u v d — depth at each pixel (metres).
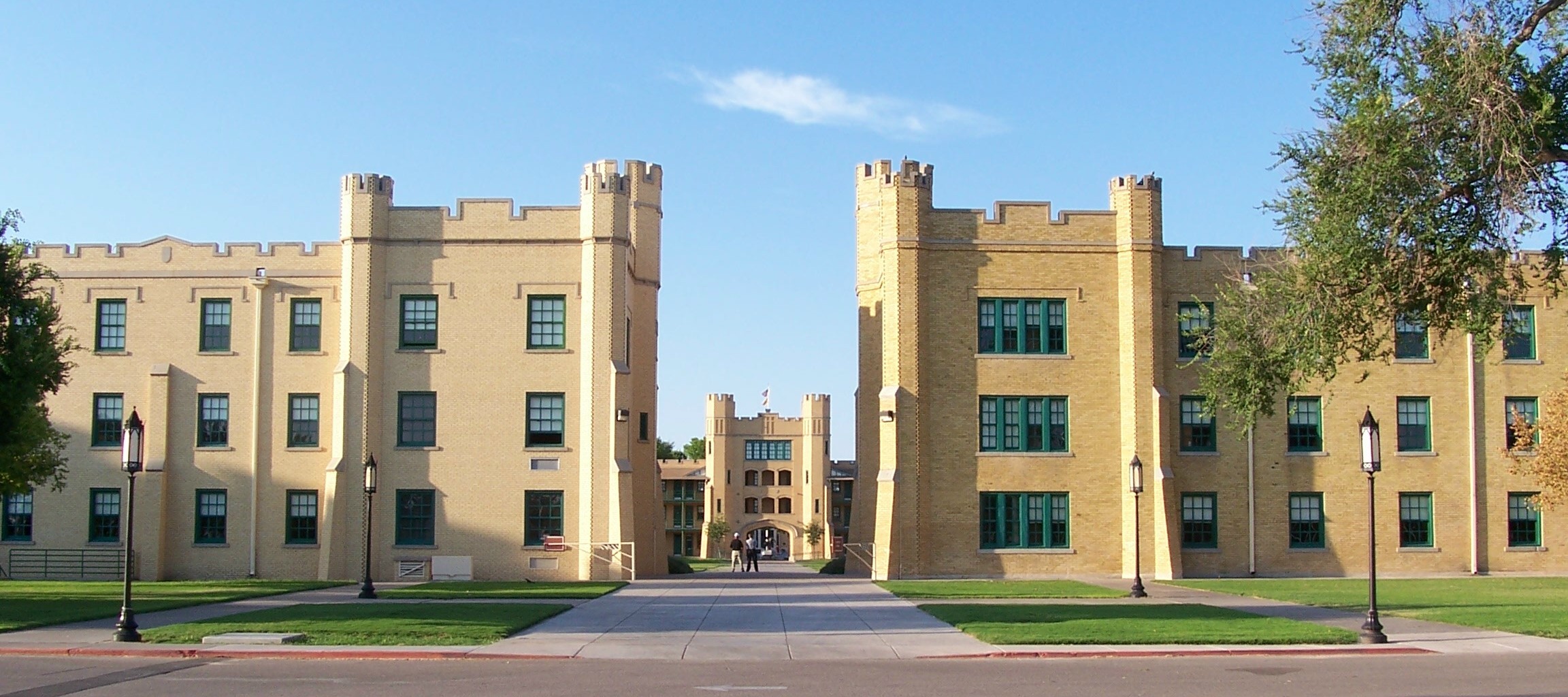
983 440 47.38
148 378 47.69
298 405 47.75
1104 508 47.34
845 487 142.75
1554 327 48.81
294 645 23.22
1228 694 17.61
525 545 46.06
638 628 26.88
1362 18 26.30
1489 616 28.20
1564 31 24.50
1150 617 28.44
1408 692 17.80
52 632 25.39
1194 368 48.03
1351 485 48.09
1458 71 24.95
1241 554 47.62
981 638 24.36
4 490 35.53
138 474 46.97
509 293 46.84
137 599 33.62
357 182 46.88
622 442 45.94
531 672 20.14
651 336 51.19
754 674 19.97
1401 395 48.53
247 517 47.31
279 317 47.91
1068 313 47.91
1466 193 26.36
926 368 47.19
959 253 47.81
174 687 18.31
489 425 46.47
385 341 46.72
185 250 48.25
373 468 35.91
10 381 30.08
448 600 34.81
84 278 48.12
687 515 142.00
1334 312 28.27
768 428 137.12
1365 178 26.30
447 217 47.03
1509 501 48.50
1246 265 48.12
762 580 47.16
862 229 53.47
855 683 18.80
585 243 46.62
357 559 45.69
